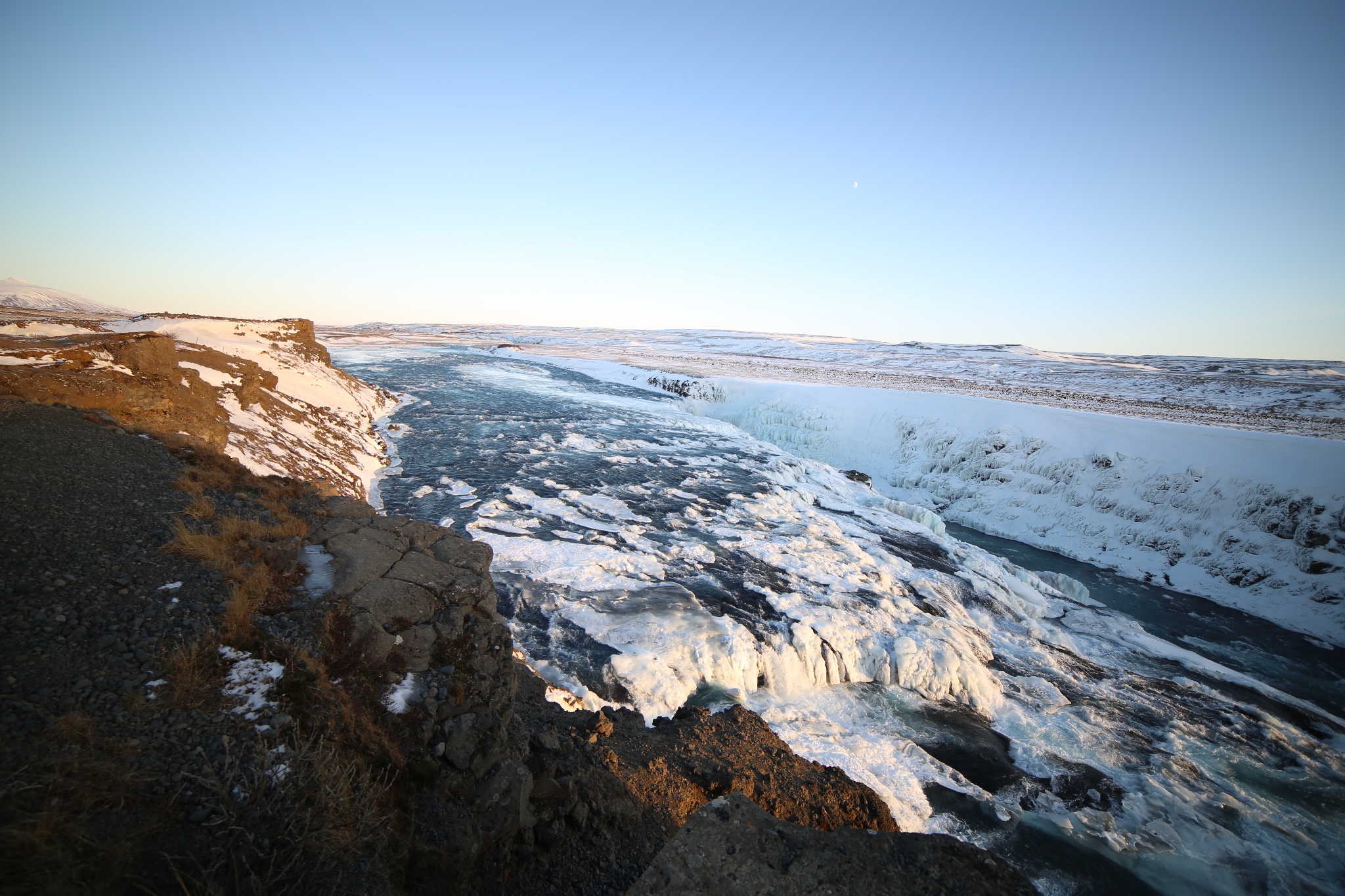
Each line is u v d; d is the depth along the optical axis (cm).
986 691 1212
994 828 904
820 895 341
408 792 445
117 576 529
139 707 407
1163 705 1267
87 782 345
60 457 734
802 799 738
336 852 362
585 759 611
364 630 534
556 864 497
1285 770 1097
